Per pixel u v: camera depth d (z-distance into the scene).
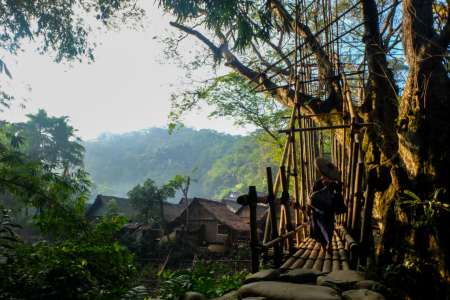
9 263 5.04
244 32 6.18
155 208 22.98
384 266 3.21
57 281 4.89
